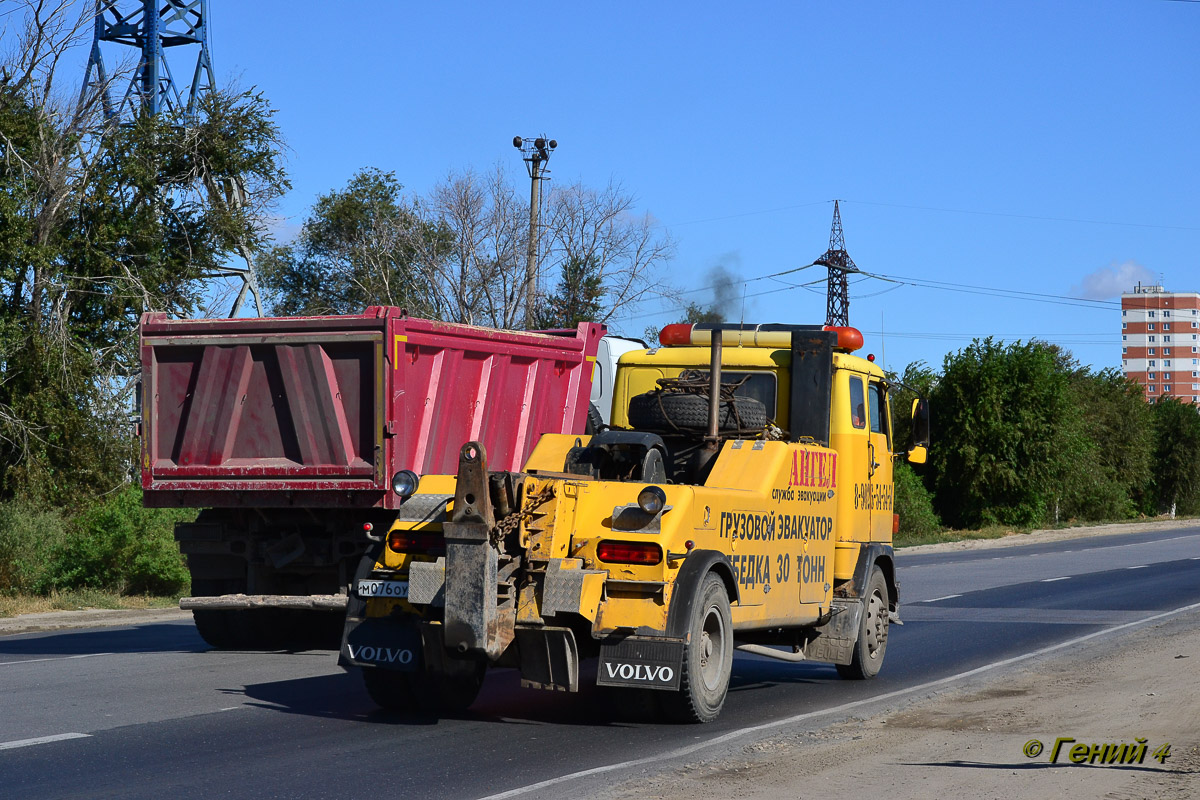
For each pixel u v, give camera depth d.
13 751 7.63
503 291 46.06
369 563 8.60
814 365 10.81
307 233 59.66
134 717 8.86
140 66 30.11
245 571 13.00
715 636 8.54
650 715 8.52
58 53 27.03
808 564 10.14
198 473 12.69
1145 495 76.81
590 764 7.24
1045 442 51.50
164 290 28.91
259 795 6.49
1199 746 7.47
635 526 8.07
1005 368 52.12
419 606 8.46
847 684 11.03
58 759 7.40
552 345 14.73
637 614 8.02
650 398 10.10
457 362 13.20
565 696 9.94
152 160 28.38
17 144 26.23
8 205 24.97
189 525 12.91
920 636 15.09
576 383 15.30
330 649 13.27
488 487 7.79
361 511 12.59
